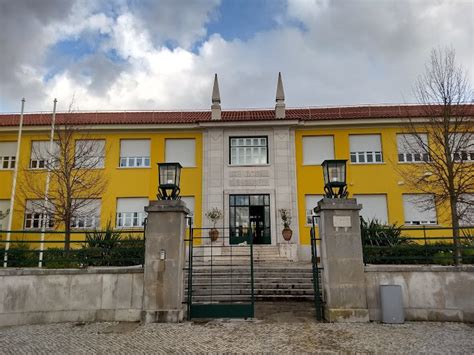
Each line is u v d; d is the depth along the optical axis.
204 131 21.00
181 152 21.03
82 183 19.05
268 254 18.66
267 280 11.77
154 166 20.64
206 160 20.64
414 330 7.50
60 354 6.27
